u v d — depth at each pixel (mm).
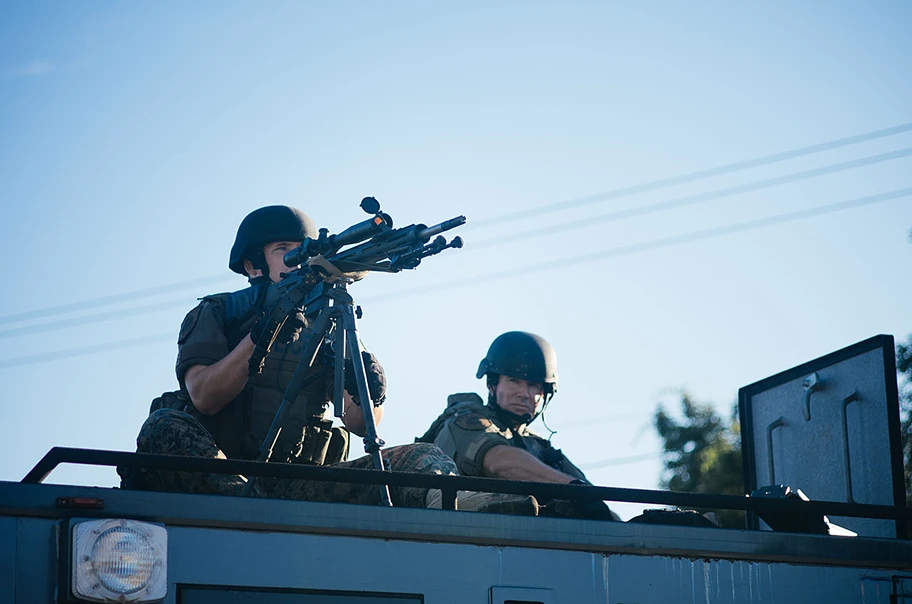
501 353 12195
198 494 6934
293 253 9406
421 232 8844
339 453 10258
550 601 7504
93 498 6672
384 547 7246
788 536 8195
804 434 10758
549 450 12258
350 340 9117
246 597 6883
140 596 6516
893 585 8297
